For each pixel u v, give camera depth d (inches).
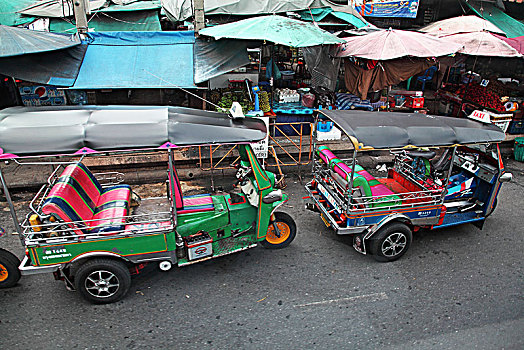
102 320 170.9
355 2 523.5
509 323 173.9
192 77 320.5
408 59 363.6
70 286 180.2
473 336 165.8
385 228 208.7
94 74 316.8
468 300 188.9
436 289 196.7
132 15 462.6
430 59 368.2
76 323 168.7
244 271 208.8
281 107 385.1
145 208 213.2
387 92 405.7
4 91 359.6
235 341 160.6
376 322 173.0
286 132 393.4
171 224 180.1
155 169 330.0
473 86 451.5
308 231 251.9
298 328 168.6
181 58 338.6
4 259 179.3
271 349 156.7
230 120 197.6
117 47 347.3
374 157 373.4
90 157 330.6
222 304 182.9
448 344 161.2
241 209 207.8
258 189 197.0
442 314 178.9
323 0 461.4
